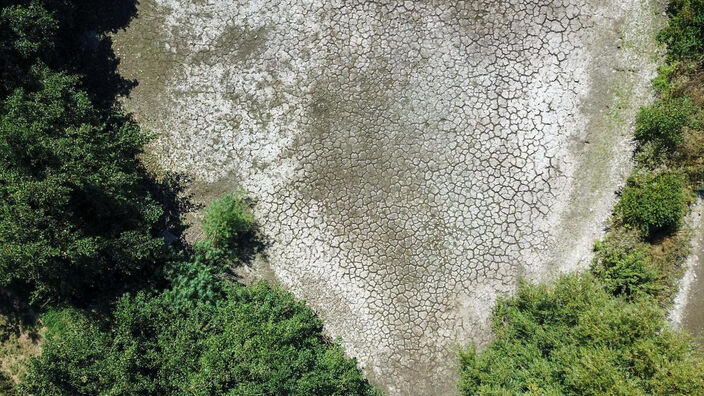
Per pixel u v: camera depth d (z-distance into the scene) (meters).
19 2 8.32
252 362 7.77
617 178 9.29
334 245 9.49
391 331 9.40
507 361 8.33
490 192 9.36
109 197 8.14
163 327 8.27
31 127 7.61
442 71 9.45
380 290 9.42
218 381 7.68
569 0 9.39
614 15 9.36
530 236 9.31
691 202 9.19
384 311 9.41
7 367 9.30
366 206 9.48
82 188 7.79
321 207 9.52
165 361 8.00
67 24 9.35
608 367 7.21
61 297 8.95
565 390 7.62
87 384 7.67
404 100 9.48
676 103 8.98
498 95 9.38
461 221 9.38
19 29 8.11
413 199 9.44
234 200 9.23
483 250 9.35
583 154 9.31
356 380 8.57
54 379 7.60
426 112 9.45
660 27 9.34
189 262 9.12
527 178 9.33
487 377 8.22
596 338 7.60
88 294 9.09
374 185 9.48
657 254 9.05
